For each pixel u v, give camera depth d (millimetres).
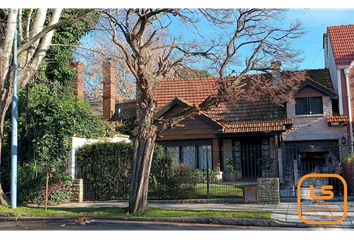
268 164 20844
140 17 12242
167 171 16094
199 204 14641
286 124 20484
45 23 21125
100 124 19906
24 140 18750
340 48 21781
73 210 13555
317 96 20609
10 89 14562
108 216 12156
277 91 18641
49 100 18469
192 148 22078
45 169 16328
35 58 15320
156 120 13023
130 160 16812
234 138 22219
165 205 14586
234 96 13477
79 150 17500
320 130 20500
